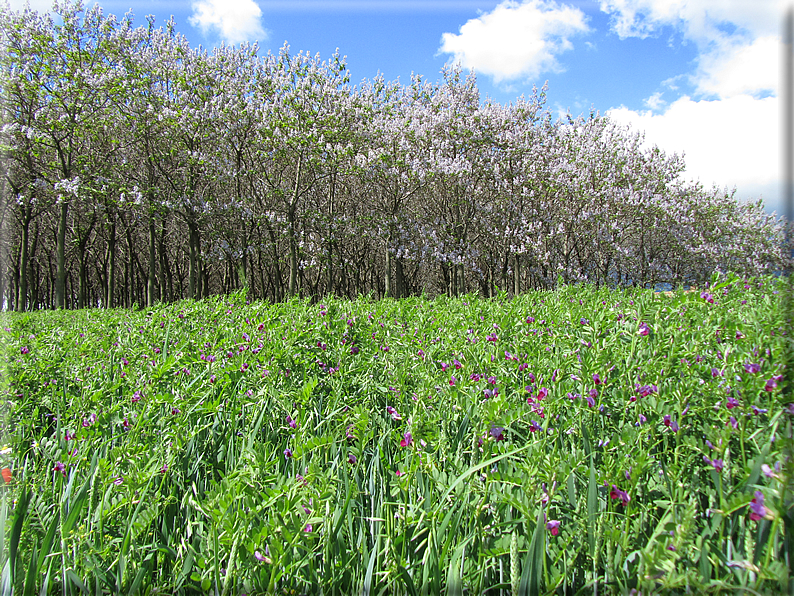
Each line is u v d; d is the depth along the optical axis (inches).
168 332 249.9
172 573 87.4
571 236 1067.9
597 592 77.9
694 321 198.7
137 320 306.0
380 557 85.0
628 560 79.6
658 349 145.6
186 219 880.3
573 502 90.0
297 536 75.4
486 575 84.5
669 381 123.0
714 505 87.9
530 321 216.8
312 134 844.0
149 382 150.5
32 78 780.0
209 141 903.7
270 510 82.1
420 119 1023.0
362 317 256.1
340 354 171.8
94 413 133.4
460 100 1027.9
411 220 992.9
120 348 223.1
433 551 79.7
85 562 83.4
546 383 132.8
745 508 82.6
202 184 933.2
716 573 76.8
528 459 86.1
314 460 94.7
